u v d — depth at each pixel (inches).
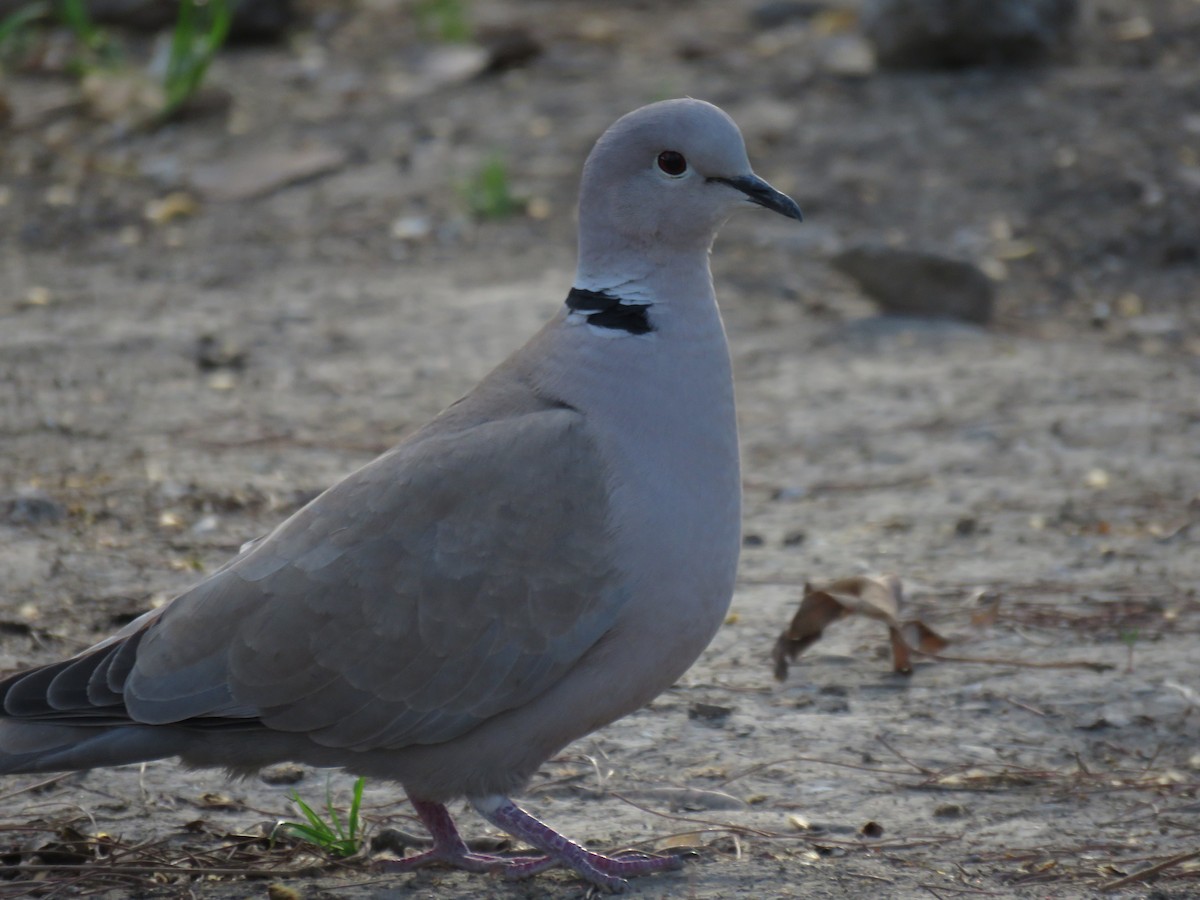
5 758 270.4
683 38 1044.5
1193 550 459.2
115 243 761.0
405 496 277.9
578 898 280.2
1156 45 956.0
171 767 340.2
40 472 501.7
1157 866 285.4
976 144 836.0
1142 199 784.3
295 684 271.9
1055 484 515.5
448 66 987.3
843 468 532.1
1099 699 365.4
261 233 772.0
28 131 879.1
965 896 277.1
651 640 283.1
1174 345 666.8
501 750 284.7
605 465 281.0
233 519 470.0
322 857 299.7
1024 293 721.0
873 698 369.1
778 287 720.3
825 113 877.8
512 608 276.1
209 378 597.3
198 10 1034.1
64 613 402.3
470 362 617.0
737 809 317.7
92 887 286.2
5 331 636.1
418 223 781.3
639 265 294.5
